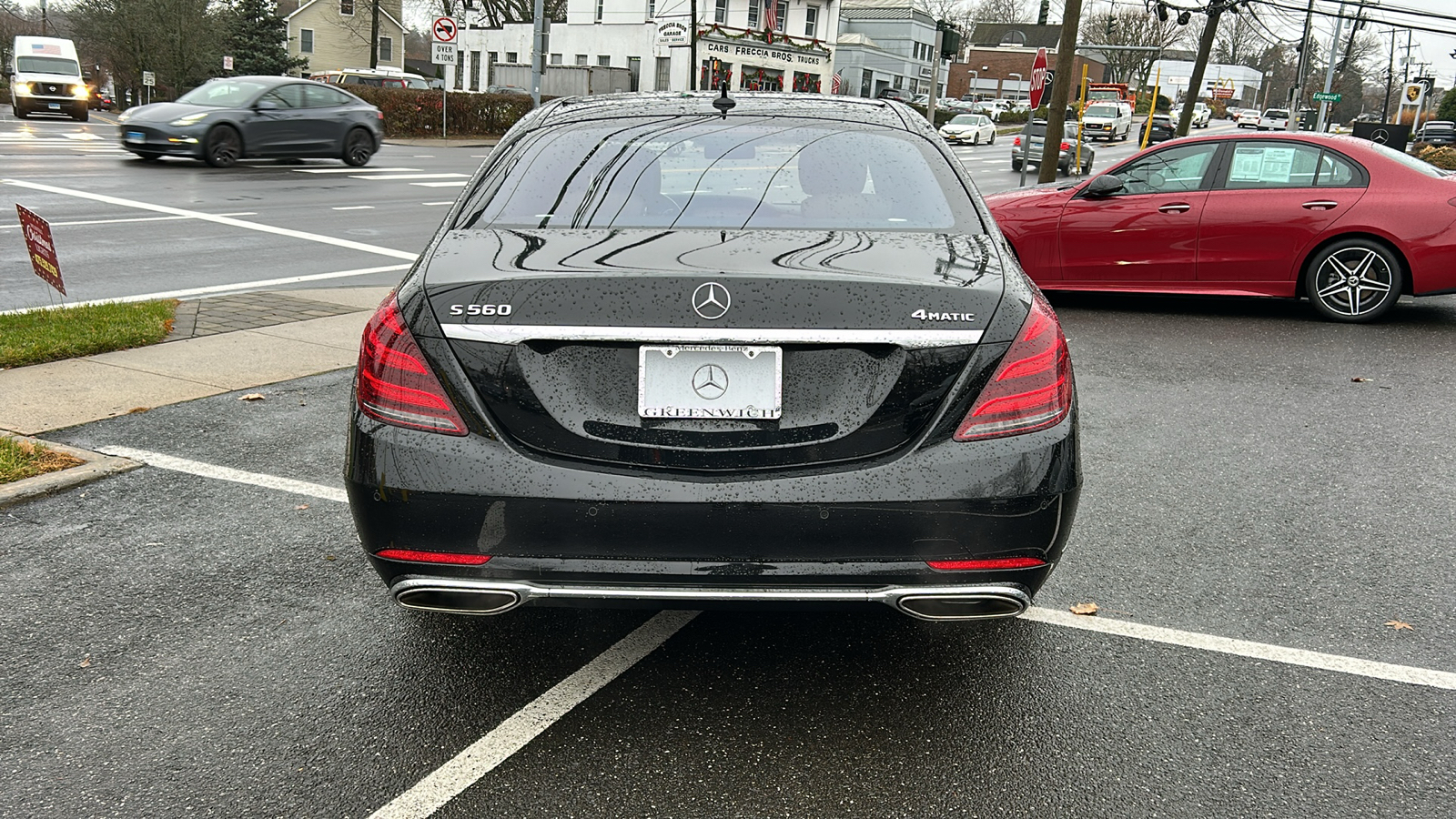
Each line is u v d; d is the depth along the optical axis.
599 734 2.92
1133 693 3.19
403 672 3.25
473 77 62.66
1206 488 5.07
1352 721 3.06
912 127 3.85
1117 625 3.63
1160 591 3.92
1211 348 8.25
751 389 2.64
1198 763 2.84
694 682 3.21
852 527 2.65
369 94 36.19
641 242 3.01
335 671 3.24
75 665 3.25
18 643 3.37
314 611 3.63
